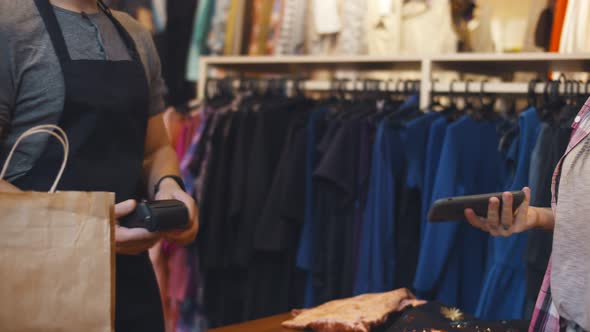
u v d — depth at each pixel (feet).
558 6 8.27
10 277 3.07
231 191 9.03
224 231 9.17
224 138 9.14
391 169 7.91
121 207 3.73
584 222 3.58
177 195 4.22
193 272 9.39
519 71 8.86
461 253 7.52
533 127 7.00
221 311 9.39
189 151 9.24
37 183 3.92
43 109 3.90
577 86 7.19
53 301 3.13
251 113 9.16
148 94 4.37
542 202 6.48
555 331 3.76
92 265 3.19
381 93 8.87
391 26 9.42
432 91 8.20
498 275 6.97
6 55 3.74
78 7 4.16
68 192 3.18
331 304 4.96
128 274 4.39
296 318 4.76
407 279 7.88
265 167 8.87
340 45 10.03
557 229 3.68
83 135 3.98
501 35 10.85
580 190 3.61
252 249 8.87
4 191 3.28
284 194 8.48
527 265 6.52
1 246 3.07
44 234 3.13
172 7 11.64
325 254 8.38
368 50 9.71
